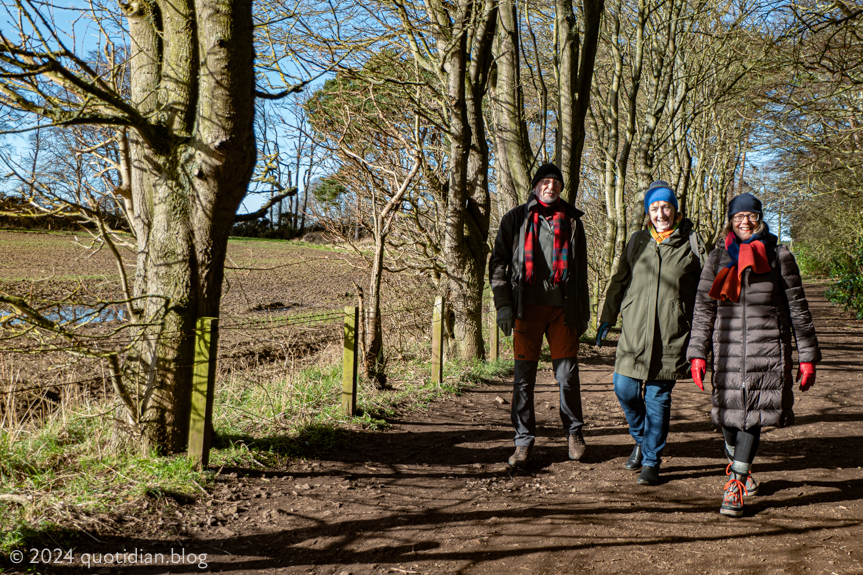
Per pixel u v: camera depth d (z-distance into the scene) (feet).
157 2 12.91
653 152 43.09
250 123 12.14
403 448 15.06
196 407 11.94
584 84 32.53
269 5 23.61
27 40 12.21
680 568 8.54
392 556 9.17
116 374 11.93
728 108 54.49
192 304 12.59
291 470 13.01
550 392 22.75
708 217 66.23
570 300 13.29
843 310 55.01
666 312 11.96
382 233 20.89
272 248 95.35
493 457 14.42
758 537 9.49
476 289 27.14
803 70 34.19
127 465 11.93
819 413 18.40
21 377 17.48
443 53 25.39
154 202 12.64
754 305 10.47
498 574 8.54
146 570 8.60
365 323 20.99
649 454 12.25
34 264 58.90
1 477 11.16
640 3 39.86
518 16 33.40
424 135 27.27
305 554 9.25
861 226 60.34
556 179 13.34
